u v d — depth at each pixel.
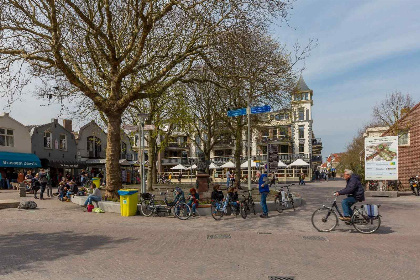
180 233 8.84
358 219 9.25
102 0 13.35
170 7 13.14
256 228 9.84
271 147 17.56
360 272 5.51
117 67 14.91
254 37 14.05
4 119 33.56
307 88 58.78
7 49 13.71
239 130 24.48
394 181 24.78
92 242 7.62
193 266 5.72
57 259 6.13
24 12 13.32
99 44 14.24
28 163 34.28
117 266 5.70
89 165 42.69
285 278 5.14
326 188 31.47
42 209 14.14
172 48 15.59
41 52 13.84
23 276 5.13
